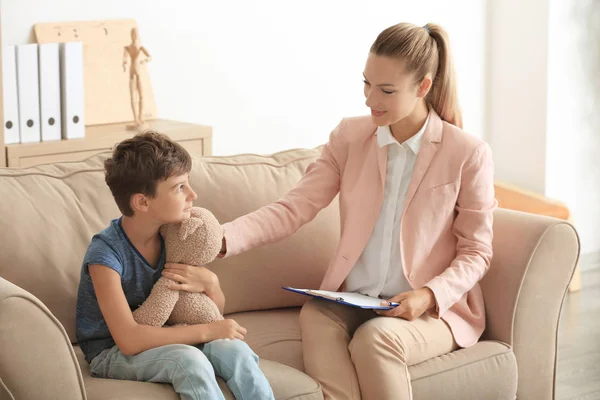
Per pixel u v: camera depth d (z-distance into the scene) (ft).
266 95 14.02
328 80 14.56
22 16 11.73
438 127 7.71
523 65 15.33
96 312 6.56
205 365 6.09
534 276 7.79
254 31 13.70
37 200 7.29
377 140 7.80
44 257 7.11
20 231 7.07
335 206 8.59
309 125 14.55
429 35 7.61
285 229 7.75
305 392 6.60
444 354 7.43
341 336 7.25
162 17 12.86
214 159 8.39
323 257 8.36
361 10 14.60
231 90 13.69
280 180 8.46
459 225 7.68
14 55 10.55
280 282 8.19
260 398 6.24
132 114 12.38
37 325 5.60
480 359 7.42
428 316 7.47
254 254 8.07
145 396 5.95
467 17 15.58
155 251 6.73
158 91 13.04
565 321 12.55
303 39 14.16
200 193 8.01
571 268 7.93
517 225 7.98
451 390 7.23
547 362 8.02
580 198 15.69
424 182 7.61
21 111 10.71
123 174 6.40
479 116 16.07
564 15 14.87
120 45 12.35
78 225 7.38
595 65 15.35
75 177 7.62
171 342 6.36
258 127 14.06
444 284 7.36
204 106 13.50
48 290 7.07
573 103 15.28
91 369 6.51
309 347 7.21
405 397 6.84
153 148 6.42
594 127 15.57
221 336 6.51
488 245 7.64
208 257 6.83
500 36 15.69
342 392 6.88
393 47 7.30
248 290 8.07
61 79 11.00
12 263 6.97
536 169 15.35
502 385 7.52
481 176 7.61
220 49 13.46
